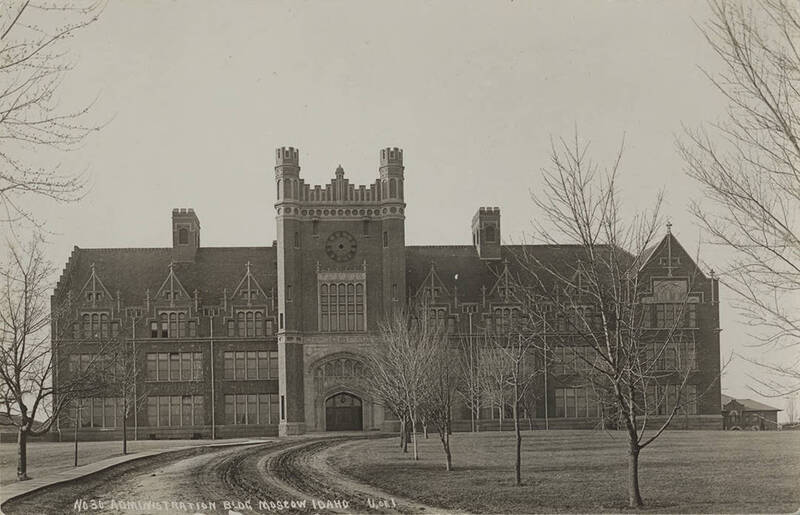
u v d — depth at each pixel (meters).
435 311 89.56
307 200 87.50
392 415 84.31
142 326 88.12
